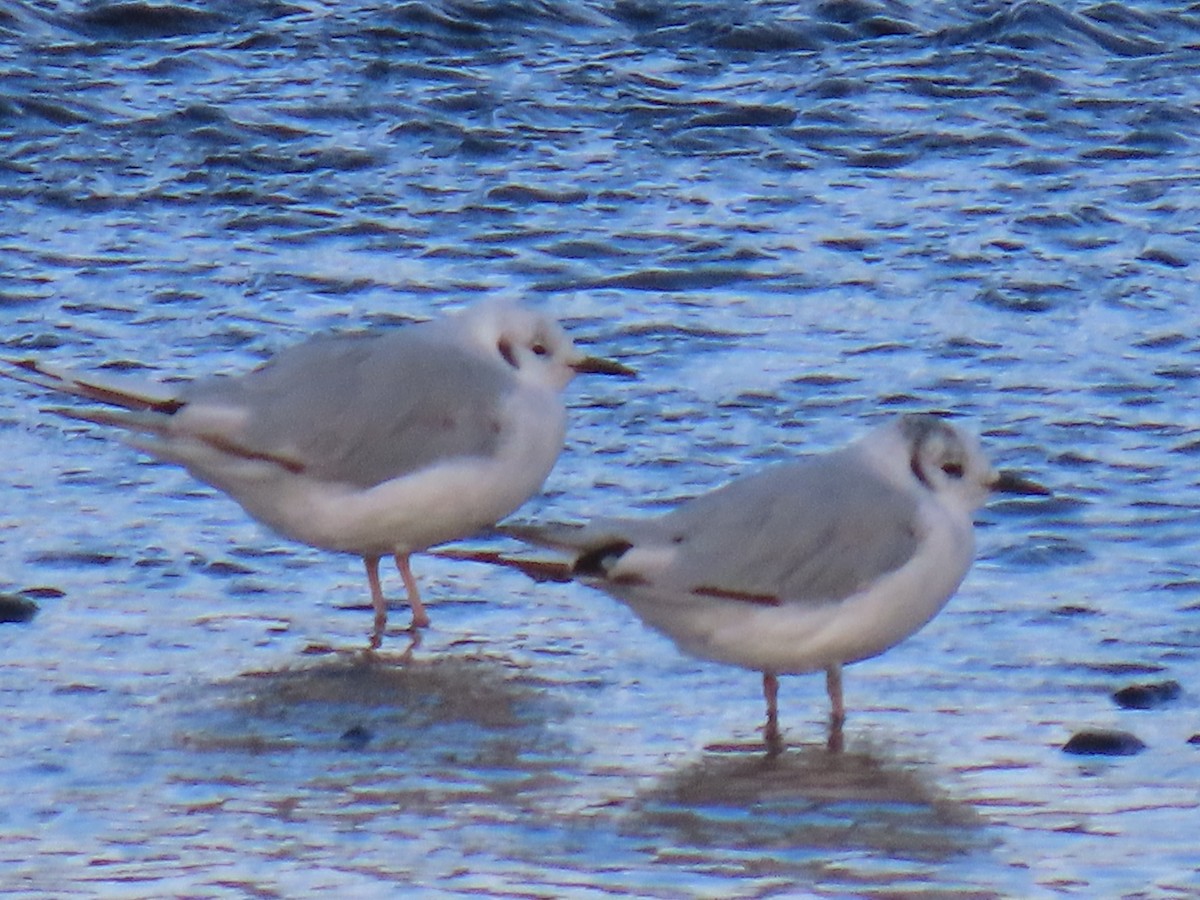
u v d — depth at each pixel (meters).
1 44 23.83
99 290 18.66
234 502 14.87
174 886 9.86
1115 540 14.28
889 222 20.48
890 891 9.86
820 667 11.89
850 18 25.38
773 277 19.19
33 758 11.19
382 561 14.20
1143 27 25.39
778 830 10.52
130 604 13.28
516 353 13.79
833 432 16.22
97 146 21.66
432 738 11.58
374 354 13.49
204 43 24.33
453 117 22.66
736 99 23.36
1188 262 19.59
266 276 19.02
